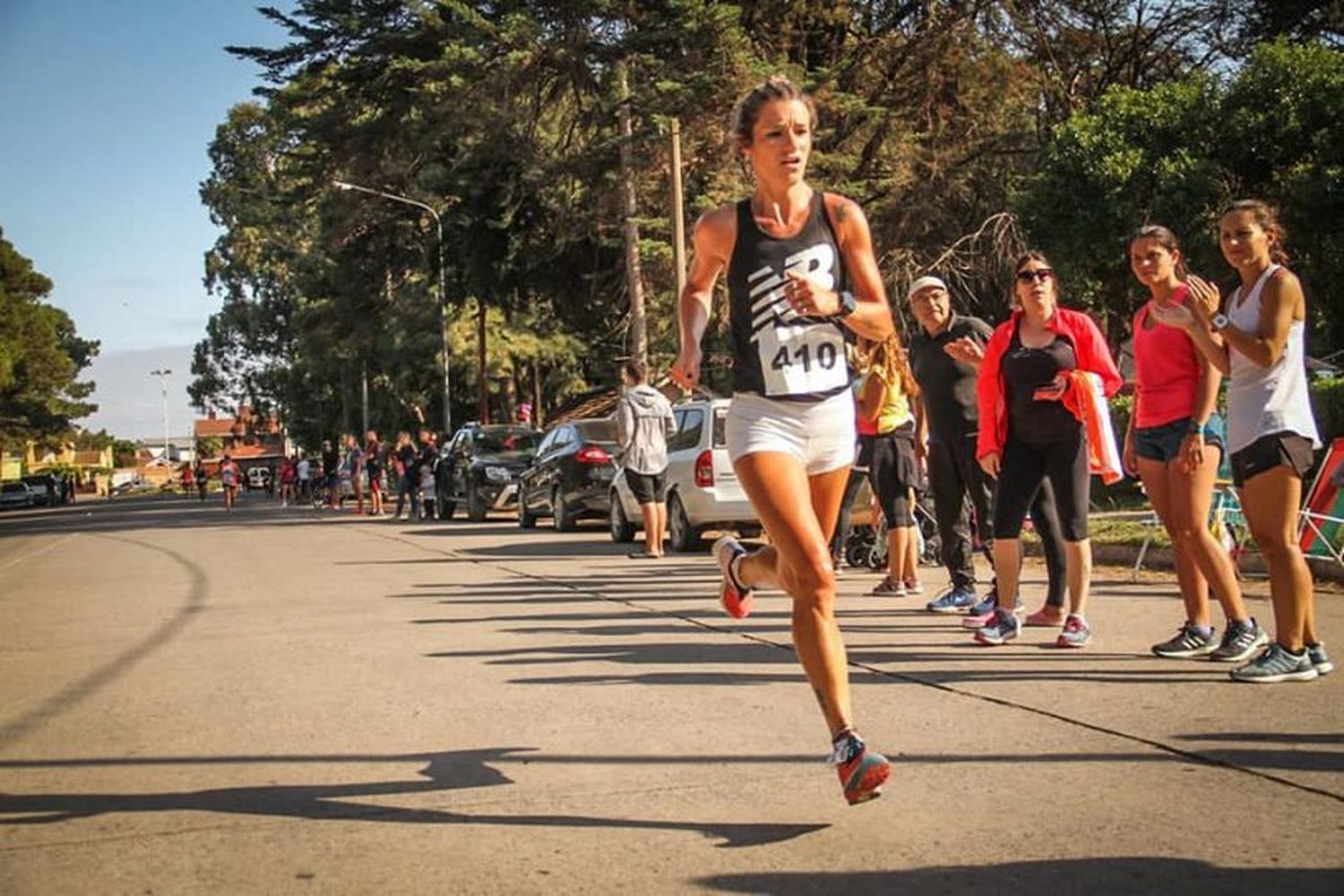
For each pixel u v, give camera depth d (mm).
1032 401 7371
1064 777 4793
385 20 29344
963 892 3707
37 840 4469
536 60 27375
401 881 3965
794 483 4398
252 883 3992
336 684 7184
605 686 6801
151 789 5105
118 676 7750
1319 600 8773
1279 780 4637
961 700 6137
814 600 4367
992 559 7719
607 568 13328
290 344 70438
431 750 5559
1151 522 10789
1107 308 24188
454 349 42156
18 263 88562
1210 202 22250
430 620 9680
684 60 26484
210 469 149000
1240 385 6184
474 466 25406
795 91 4457
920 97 29953
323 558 16375
